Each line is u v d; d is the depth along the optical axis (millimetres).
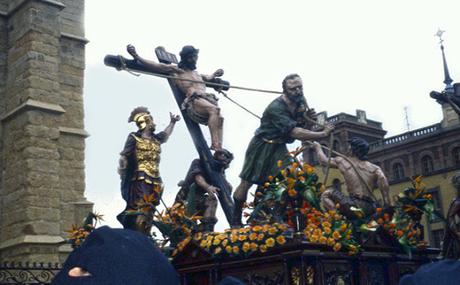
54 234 17156
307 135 9242
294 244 6730
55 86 18625
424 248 8109
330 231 6910
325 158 9344
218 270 7676
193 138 11594
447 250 8539
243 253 7383
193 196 10859
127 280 1664
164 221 9438
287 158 9445
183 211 9523
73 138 20250
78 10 21922
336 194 8102
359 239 7355
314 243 6734
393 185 50031
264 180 9602
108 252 1710
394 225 7793
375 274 7422
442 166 47375
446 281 2197
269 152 9562
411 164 49250
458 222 8586
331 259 6961
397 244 7824
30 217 16781
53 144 17969
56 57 18953
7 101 19047
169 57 12531
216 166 11180
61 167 19656
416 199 8195
